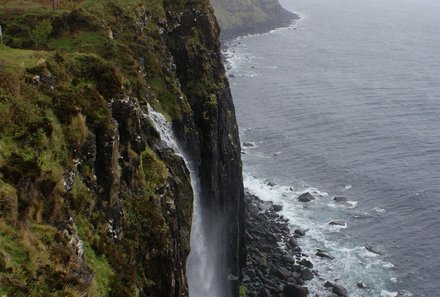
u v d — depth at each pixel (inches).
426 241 3038.9
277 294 2566.4
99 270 894.4
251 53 7765.8
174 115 1919.3
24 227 718.5
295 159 4119.1
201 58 2394.2
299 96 5669.3
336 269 2790.4
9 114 851.4
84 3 1974.7
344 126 4776.1
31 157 819.4
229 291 2455.7
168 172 1380.4
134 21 2004.2
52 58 1110.4
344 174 3858.3
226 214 2458.2
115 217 1054.4
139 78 1662.2
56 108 954.1
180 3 2465.6
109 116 1067.9
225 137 2469.2
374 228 3181.6
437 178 3762.3
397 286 2667.3
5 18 1749.5
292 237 3048.7
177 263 1284.4
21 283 634.8
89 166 985.5
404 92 5856.3
